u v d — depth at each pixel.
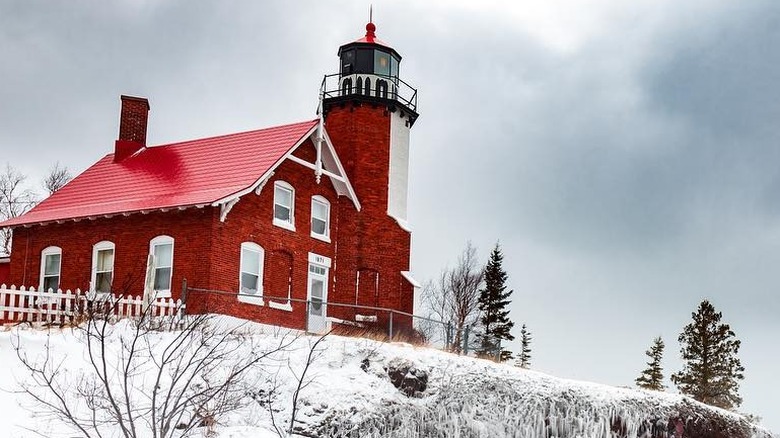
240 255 31.50
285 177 34.16
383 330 35.75
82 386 17.88
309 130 34.75
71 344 20.52
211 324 25.62
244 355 21.66
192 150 36.41
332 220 36.91
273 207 33.41
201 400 17.11
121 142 38.19
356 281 38.12
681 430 31.19
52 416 16.89
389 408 23.05
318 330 34.41
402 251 39.66
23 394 17.55
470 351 34.91
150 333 21.59
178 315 25.61
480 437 25.12
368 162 39.78
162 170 35.62
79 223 33.78
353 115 40.25
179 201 31.20
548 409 27.45
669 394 33.03
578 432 27.89
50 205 35.91
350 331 31.98
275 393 21.08
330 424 21.14
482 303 63.97
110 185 35.84
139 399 18.25
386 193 39.88
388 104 40.62
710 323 63.72
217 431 17.97
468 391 25.77
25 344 20.14
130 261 32.06
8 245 57.75
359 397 22.55
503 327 63.16
